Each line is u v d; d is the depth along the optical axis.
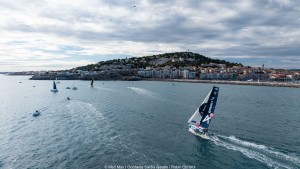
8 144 49.91
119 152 44.03
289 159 40.94
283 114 82.31
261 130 59.31
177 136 52.81
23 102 116.25
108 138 51.91
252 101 118.62
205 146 46.66
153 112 81.81
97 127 61.06
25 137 54.38
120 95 138.62
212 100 50.84
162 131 56.81
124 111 83.56
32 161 41.41
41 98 131.50
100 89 186.25
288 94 158.38
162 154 42.94
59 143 49.62
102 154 43.31
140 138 51.62
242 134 55.31
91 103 104.12
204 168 37.88
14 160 41.97
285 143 49.38
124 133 55.44
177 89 189.25
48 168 38.66
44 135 55.53
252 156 42.09
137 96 133.25
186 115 76.62
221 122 67.06
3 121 71.31
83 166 38.88
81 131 57.78
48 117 75.62
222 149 45.12
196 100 115.81
